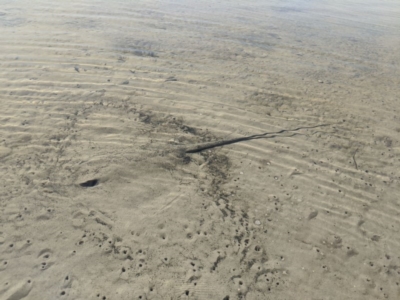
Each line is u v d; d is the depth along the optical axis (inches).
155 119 146.8
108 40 219.6
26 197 106.1
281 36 259.3
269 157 132.3
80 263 89.9
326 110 166.1
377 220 111.5
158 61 197.8
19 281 84.5
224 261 94.7
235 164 127.6
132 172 119.3
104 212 104.3
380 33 288.2
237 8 326.6
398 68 220.7
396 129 156.5
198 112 154.0
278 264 95.5
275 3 361.7
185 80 179.5
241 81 184.7
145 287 86.5
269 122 152.4
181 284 88.0
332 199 117.3
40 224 98.7
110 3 303.4
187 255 95.0
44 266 88.3
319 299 88.5
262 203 113.2
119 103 154.6
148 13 284.0
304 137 145.2
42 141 128.4
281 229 105.3
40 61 184.1
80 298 82.6
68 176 115.0
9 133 130.3
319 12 341.4
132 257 92.9
